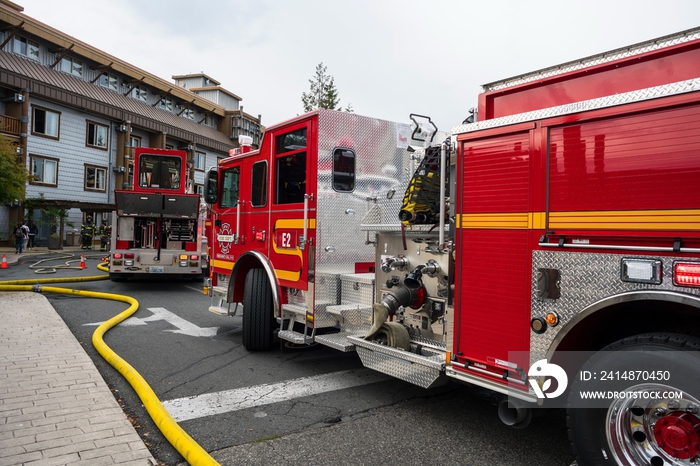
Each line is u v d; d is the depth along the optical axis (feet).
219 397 13.48
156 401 11.96
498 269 9.48
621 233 7.66
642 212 7.44
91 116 86.84
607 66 8.61
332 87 85.30
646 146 7.44
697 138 6.92
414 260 13.17
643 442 7.64
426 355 12.41
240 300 20.17
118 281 39.75
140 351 18.30
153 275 39.09
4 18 72.64
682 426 7.15
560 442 10.77
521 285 9.06
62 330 20.33
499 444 10.64
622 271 7.62
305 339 15.67
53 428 10.82
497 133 9.54
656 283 7.23
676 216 7.07
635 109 7.54
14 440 10.18
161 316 25.49
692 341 7.09
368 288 14.79
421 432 11.26
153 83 99.86
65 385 13.62
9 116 73.67
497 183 9.57
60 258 58.23
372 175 17.03
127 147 91.86
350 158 16.44
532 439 10.92
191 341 20.11
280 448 10.36
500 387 9.43
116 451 9.79
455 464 9.71
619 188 7.72
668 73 7.94
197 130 110.83
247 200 20.11
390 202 14.30
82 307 27.14
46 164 79.30
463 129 10.22
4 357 16.19
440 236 11.22
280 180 17.90
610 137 7.88
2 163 58.95
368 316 14.47
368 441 10.75
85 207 78.38
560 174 8.50
